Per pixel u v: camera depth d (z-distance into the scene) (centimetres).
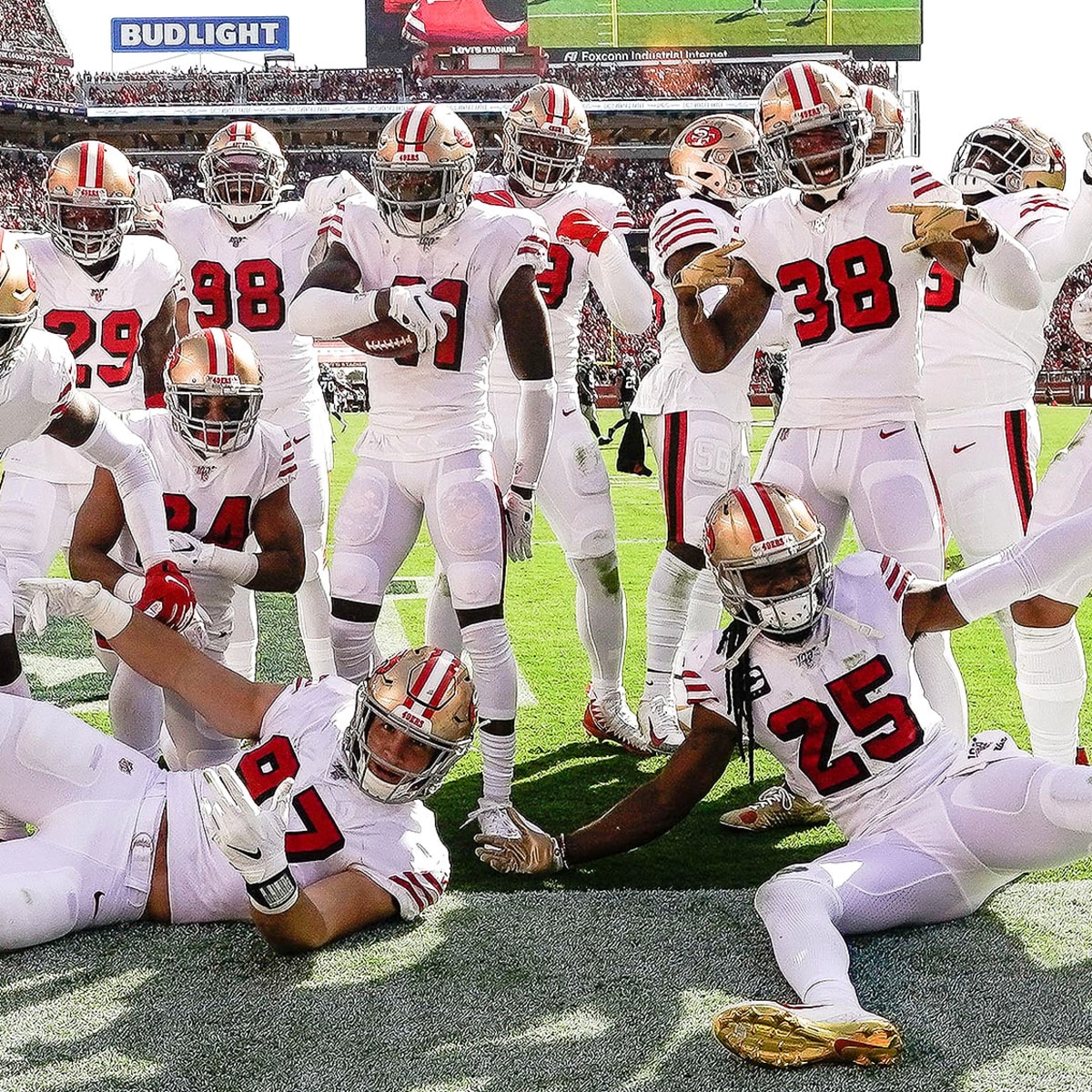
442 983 264
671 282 405
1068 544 276
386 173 343
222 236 469
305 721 292
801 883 262
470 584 358
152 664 308
